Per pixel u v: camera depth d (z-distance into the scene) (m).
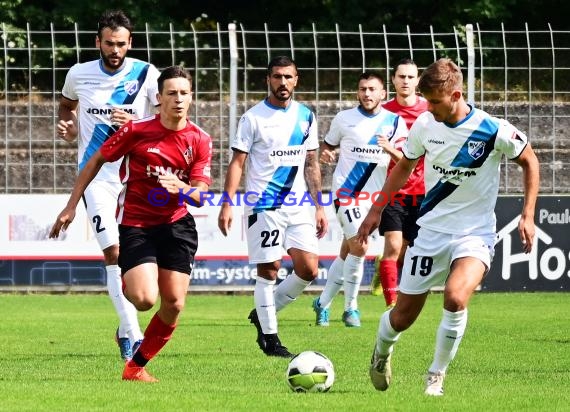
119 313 21.22
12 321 29.50
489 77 49.19
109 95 22.36
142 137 17.38
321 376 16.70
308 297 37.94
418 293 16.38
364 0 57.12
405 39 56.41
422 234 16.44
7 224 36.56
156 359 21.39
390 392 16.62
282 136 22.92
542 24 58.00
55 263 36.75
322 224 24.16
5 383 17.72
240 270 36.97
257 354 22.34
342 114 28.86
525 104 41.22
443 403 15.32
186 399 15.73
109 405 15.17
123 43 22.03
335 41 56.56
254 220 22.84
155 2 56.41
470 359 21.55
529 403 15.42
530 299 35.31
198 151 17.59
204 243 36.81
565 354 22.39
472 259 15.90
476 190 16.16
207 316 31.08
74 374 19.22
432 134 16.17
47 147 43.41
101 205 21.53
